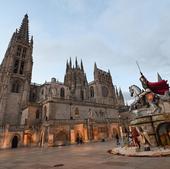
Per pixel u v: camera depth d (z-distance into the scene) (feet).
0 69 224.33
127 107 223.10
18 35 238.27
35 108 159.84
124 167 26.63
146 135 49.49
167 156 34.50
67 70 318.86
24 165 38.06
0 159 55.88
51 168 31.37
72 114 158.10
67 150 76.18
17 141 138.41
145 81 60.49
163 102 55.98
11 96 186.29
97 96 248.32
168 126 48.65
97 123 156.56
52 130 126.82
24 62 221.66
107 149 63.98
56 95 209.36
